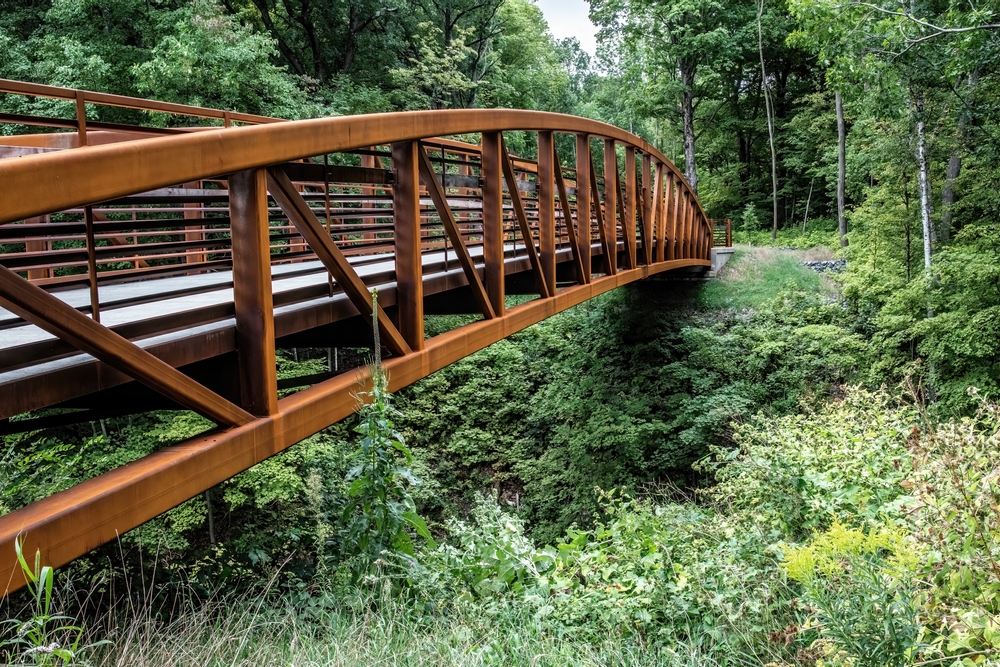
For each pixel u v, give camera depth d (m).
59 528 2.24
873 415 5.27
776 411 13.20
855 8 11.98
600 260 13.08
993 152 14.02
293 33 23.84
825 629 2.40
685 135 27.70
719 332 16.19
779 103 34.44
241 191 3.19
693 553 4.02
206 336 3.13
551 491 13.27
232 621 3.19
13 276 2.04
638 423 13.59
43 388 2.46
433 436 14.95
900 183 15.34
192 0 15.24
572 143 36.31
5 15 15.83
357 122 3.95
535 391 15.95
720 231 26.48
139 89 13.72
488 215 6.22
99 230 2.90
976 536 2.38
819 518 3.87
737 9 27.52
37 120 3.50
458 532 4.68
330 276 4.20
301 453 9.12
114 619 3.25
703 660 3.14
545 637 3.47
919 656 2.22
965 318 11.49
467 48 23.50
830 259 21.12
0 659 2.12
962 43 11.16
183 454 2.82
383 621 3.21
